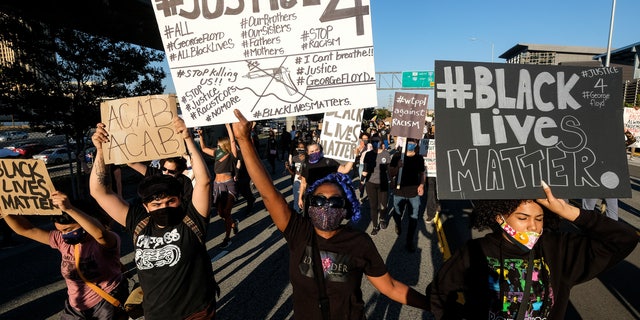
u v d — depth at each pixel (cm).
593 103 171
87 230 236
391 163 627
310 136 2002
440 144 164
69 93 876
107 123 233
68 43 819
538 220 159
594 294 414
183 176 370
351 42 194
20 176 230
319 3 195
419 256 519
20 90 798
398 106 674
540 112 169
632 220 746
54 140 3350
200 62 201
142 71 962
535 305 157
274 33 197
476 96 168
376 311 368
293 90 198
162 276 216
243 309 374
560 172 165
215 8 199
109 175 240
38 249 604
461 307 168
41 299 417
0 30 736
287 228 185
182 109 203
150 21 1150
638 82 2556
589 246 154
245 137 187
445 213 785
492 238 168
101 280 257
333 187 183
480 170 164
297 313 185
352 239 185
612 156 168
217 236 626
